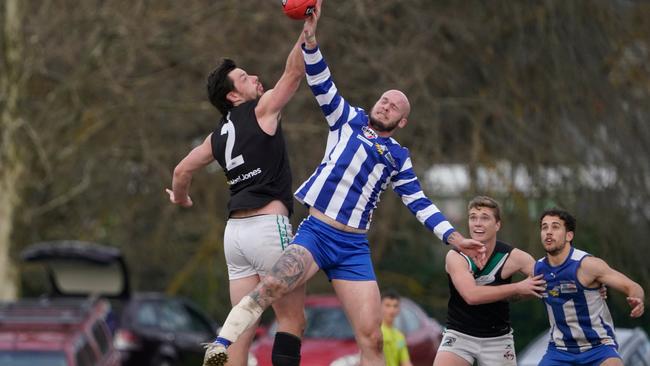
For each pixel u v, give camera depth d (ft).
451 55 286.05
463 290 98.27
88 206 322.55
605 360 101.65
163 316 268.00
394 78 270.67
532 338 325.01
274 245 87.76
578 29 279.49
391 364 155.22
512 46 282.77
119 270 249.75
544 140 281.54
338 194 87.15
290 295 90.02
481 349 104.37
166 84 283.59
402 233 310.04
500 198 283.18
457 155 292.40
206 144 91.76
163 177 278.87
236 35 279.08
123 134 287.69
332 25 272.10
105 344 205.87
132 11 273.75
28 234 293.64
